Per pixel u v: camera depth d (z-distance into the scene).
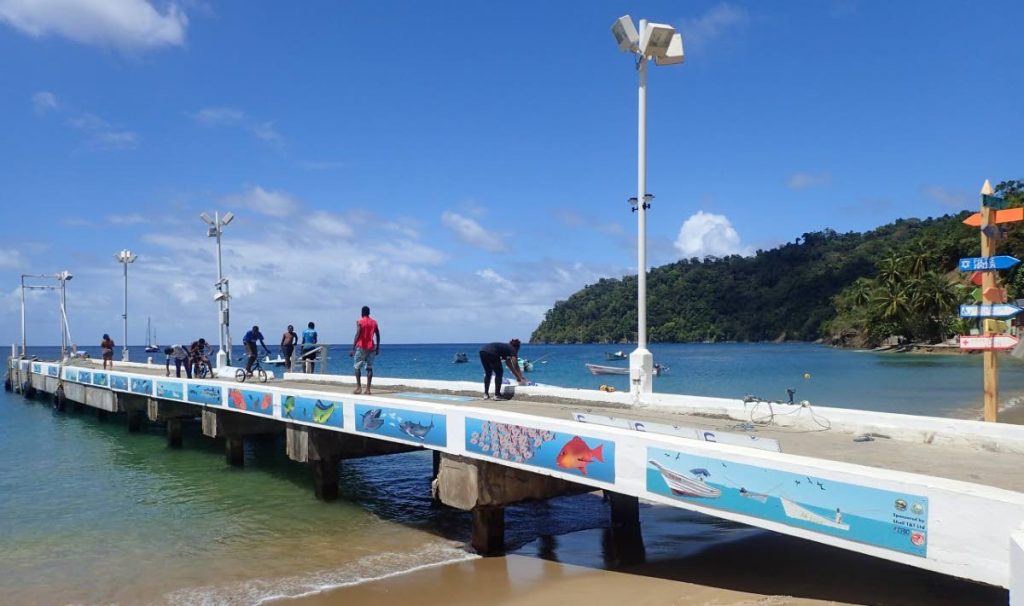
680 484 7.02
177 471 17.28
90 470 17.50
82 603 8.43
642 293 12.81
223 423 17.41
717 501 6.68
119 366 37.12
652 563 9.41
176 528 11.85
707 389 39.72
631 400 12.70
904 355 81.62
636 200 12.83
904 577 7.98
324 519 12.41
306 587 8.80
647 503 13.16
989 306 8.38
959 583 7.68
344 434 14.02
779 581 8.20
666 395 12.15
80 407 34.25
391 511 13.02
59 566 9.84
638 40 12.51
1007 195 75.31
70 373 31.56
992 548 4.80
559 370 68.31
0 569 9.73
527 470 8.80
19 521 12.37
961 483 5.18
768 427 10.23
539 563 9.61
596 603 7.89
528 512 12.72
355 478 16.17
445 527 11.83
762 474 6.30
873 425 9.16
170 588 8.88
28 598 8.62
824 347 119.06
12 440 23.22
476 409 9.79
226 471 17.22
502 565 9.55
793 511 6.06
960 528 4.98
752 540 10.25
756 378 49.47
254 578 9.21
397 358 106.12
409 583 8.87
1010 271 66.25
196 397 18.48
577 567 9.38
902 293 87.75
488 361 14.35
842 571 8.38
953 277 89.94
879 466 6.97
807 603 7.26
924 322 86.56
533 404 13.48
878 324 93.38
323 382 21.34
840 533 5.72
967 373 51.56
